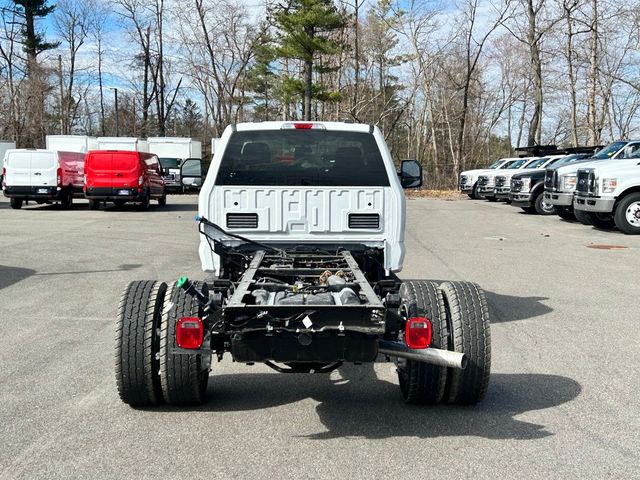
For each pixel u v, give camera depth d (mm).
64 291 9633
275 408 5219
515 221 20734
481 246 14734
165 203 28000
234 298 4527
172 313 4852
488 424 4887
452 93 56312
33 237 15695
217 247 6344
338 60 53562
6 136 53625
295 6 42688
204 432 4723
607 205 16828
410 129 58812
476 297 5059
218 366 6344
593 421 4949
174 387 4910
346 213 6602
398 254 6609
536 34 41750
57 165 23875
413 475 4062
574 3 37094
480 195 32094
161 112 59500
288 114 56281
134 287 5121
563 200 19141
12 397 5391
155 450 4418
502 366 6301
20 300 9039
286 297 4664
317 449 4441
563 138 61562
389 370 6219
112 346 6871
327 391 5633
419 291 5105
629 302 9102
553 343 7094
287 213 6594
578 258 13000
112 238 15719
